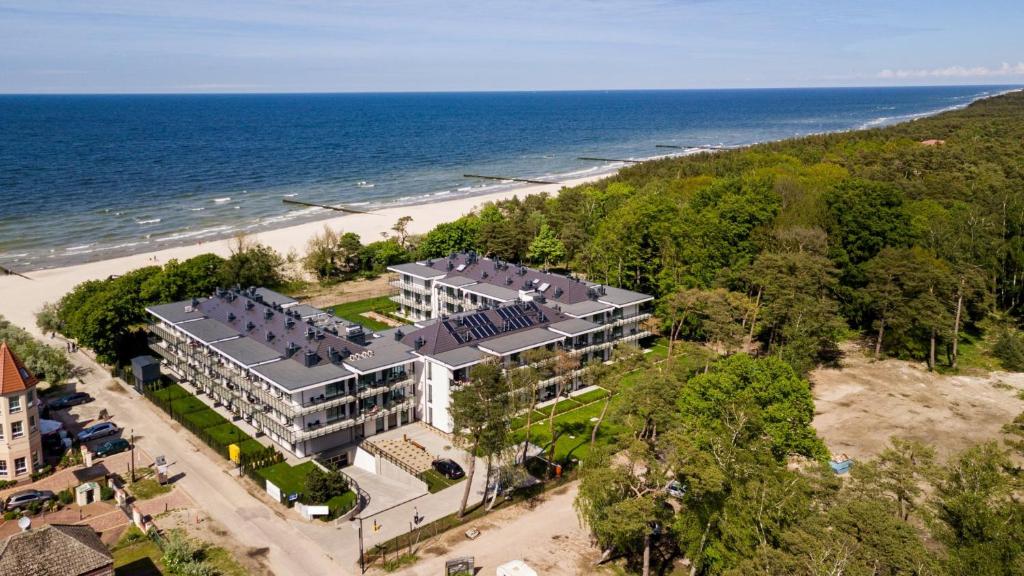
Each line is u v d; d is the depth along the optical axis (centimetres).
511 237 15925
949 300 11362
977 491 5606
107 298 10488
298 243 18788
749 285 11550
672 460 5862
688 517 5769
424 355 8969
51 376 9494
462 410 6694
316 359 8488
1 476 7569
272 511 7125
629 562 6388
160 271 11825
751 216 12694
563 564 6322
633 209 13938
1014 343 11100
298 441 7975
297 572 6125
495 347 9238
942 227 13062
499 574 5881
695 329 11725
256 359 8594
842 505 5359
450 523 6906
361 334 9306
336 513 6975
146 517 6875
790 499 5372
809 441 7194
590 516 6056
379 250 16500
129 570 6084
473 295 11800
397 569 6194
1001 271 12912
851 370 10975
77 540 5534
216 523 6875
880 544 4819
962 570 4897
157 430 8844
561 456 8344
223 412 9338
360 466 8288
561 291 11169
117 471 7825
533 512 7194
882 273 10962
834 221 12688
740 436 6356
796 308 9981
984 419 9244
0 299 13912
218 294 10738
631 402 7406
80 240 18700
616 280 13188
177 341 9975
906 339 11044
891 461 6212
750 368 7481
